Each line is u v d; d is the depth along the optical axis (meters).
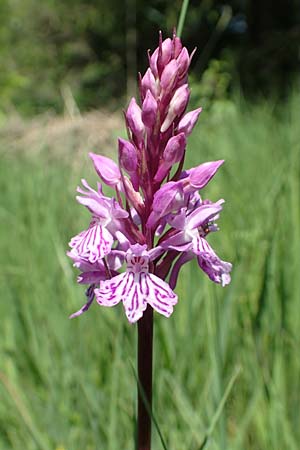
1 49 1.84
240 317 0.27
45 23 1.91
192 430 0.23
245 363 0.27
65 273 0.31
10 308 0.32
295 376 0.27
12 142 0.82
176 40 0.17
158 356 0.27
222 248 0.33
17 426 0.26
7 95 1.34
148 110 0.17
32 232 0.38
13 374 0.28
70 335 0.30
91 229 0.18
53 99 1.60
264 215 0.33
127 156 0.17
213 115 0.74
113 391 0.24
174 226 0.17
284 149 0.44
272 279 0.28
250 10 1.47
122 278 0.17
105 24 1.81
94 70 1.70
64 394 0.28
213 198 0.38
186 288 0.29
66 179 0.50
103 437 0.25
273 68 1.30
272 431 0.24
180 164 0.17
